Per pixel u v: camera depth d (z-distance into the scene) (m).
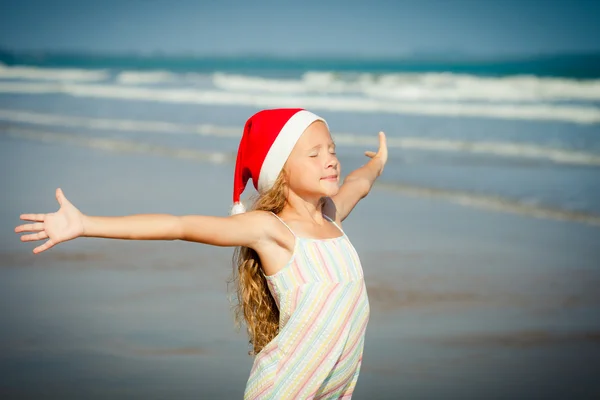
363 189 3.80
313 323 2.87
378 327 5.70
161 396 4.48
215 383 4.66
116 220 2.63
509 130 15.77
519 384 4.71
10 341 5.43
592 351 5.20
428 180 10.96
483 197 9.84
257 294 3.09
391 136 15.24
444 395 4.56
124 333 5.53
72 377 4.78
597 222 8.52
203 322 5.71
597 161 11.96
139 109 22.05
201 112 20.84
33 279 6.87
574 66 43.03
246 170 3.21
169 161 13.06
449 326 5.68
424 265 7.11
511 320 5.79
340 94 26.19
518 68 45.28
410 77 31.38
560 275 6.78
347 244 3.05
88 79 39.44
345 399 3.13
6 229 8.65
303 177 2.99
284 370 2.90
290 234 2.92
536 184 10.47
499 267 7.04
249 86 31.52
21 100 25.70
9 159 13.62
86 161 13.24
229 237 2.79
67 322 5.77
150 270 7.09
